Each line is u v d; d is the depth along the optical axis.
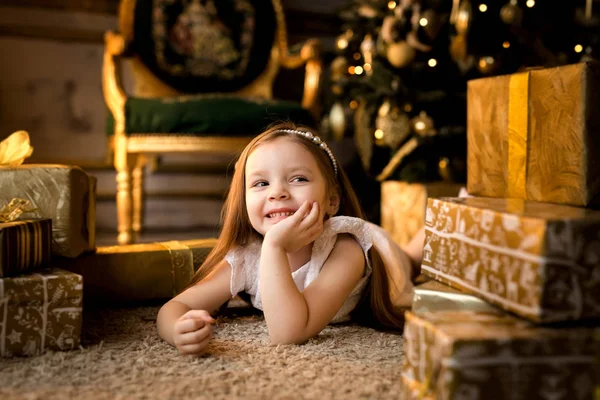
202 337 0.92
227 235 1.16
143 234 2.83
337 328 1.13
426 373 0.69
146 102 2.19
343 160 3.30
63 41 2.86
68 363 0.88
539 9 2.07
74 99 2.89
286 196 1.06
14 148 1.23
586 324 0.68
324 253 1.09
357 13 2.63
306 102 2.58
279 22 2.87
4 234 0.92
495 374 0.63
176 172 3.06
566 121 0.93
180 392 0.76
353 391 0.76
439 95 2.26
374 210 2.93
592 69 0.90
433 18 2.15
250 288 1.18
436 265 0.88
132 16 2.61
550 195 0.96
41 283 0.93
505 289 0.71
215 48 2.76
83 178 1.22
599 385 0.65
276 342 0.97
